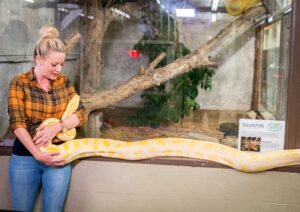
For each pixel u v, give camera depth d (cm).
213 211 277
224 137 293
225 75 323
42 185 255
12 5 320
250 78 319
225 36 320
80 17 328
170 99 323
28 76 234
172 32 322
